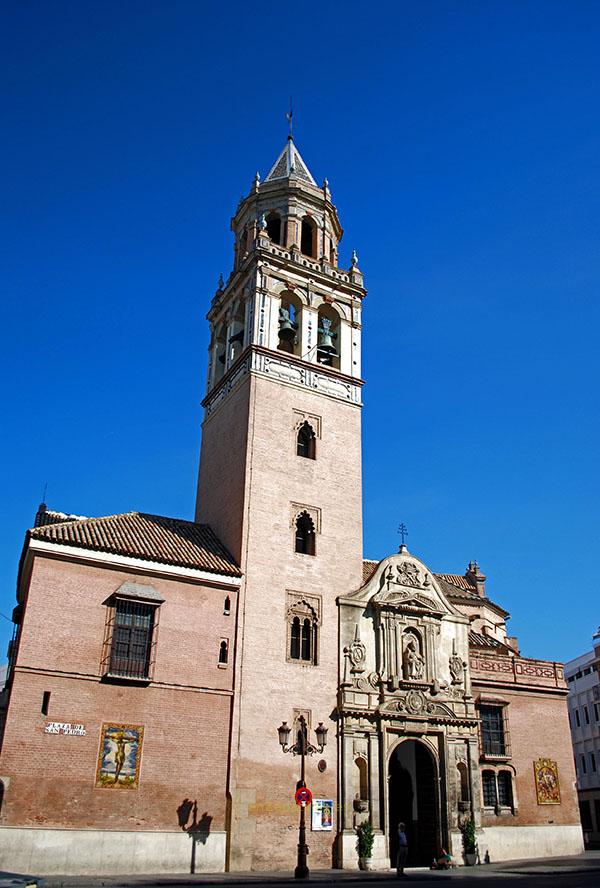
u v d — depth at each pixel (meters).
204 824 32.88
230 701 35.34
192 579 36.50
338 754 37.38
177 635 35.12
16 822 29.17
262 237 47.12
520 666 45.81
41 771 30.23
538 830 42.62
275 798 34.84
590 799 75.75
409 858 39.72
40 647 31.86
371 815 36.91
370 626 40.94
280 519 40.75
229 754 34.41
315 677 38.22
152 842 31.48
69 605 33.09
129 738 32.44
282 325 46.22
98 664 32.81
